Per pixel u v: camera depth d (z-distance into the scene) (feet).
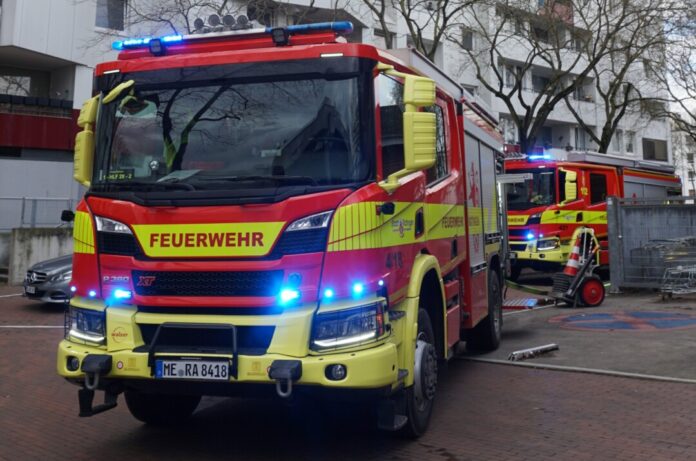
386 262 14.71
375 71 14.98
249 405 21.04
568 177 54.90
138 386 14.55
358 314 13.69
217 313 14.15
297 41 15.81
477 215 25.38
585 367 25.13
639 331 32.81
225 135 15.10
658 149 157.58
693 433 17.28
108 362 14.28
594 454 15.83
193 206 14.35
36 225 65.00
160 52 16.70
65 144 74.43
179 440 17.54
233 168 14.75
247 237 13.94
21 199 65.05
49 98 74.74
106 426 18.95
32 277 44.01
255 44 16.16
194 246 14.25
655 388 21.99
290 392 13.03
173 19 58.39
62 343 15.37
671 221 48.08
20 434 18.22
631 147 148.77
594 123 134.72
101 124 16.25
